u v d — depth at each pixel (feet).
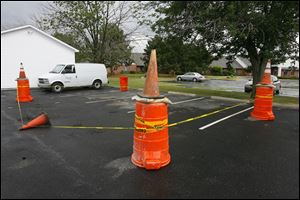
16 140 18.97
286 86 96.32
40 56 66.59
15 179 12.59
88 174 13.23
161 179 12.76
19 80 39.70
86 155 15.89
